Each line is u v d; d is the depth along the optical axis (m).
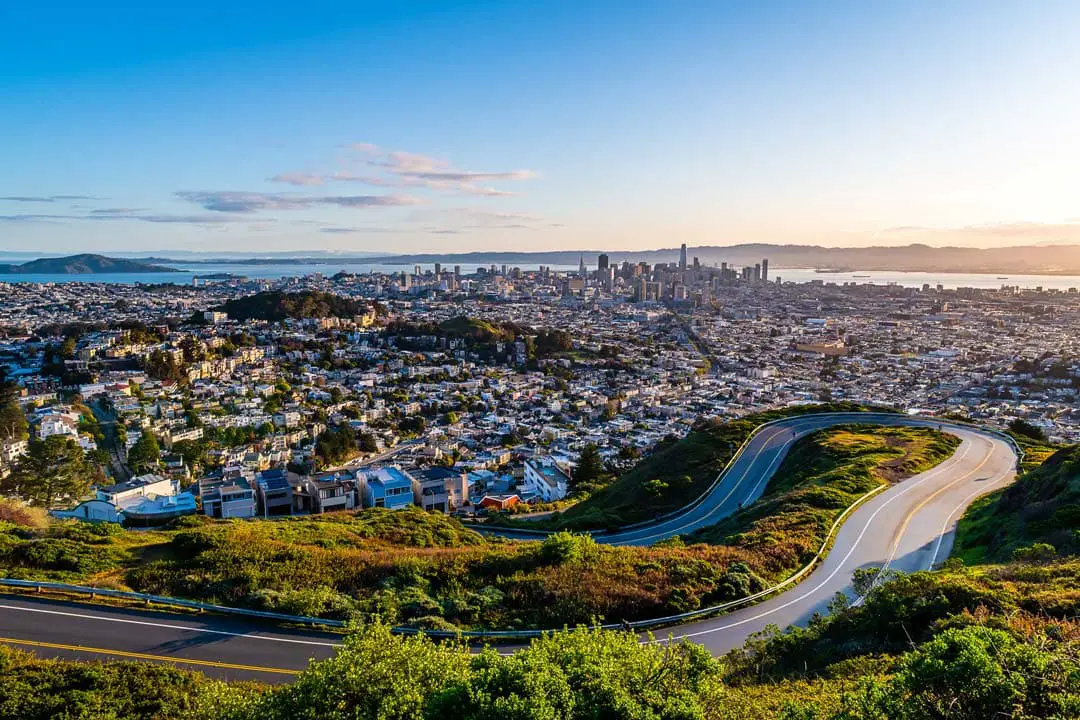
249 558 33.59
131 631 25.92
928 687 13.32
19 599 28.03
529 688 13.74
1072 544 32.62
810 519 45.12
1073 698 12.37
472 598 30.66
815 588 35.06
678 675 15.88
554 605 30.19
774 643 25.98
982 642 13.59
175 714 19.62
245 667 23.53
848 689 19.70
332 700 15.45
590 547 37.78
